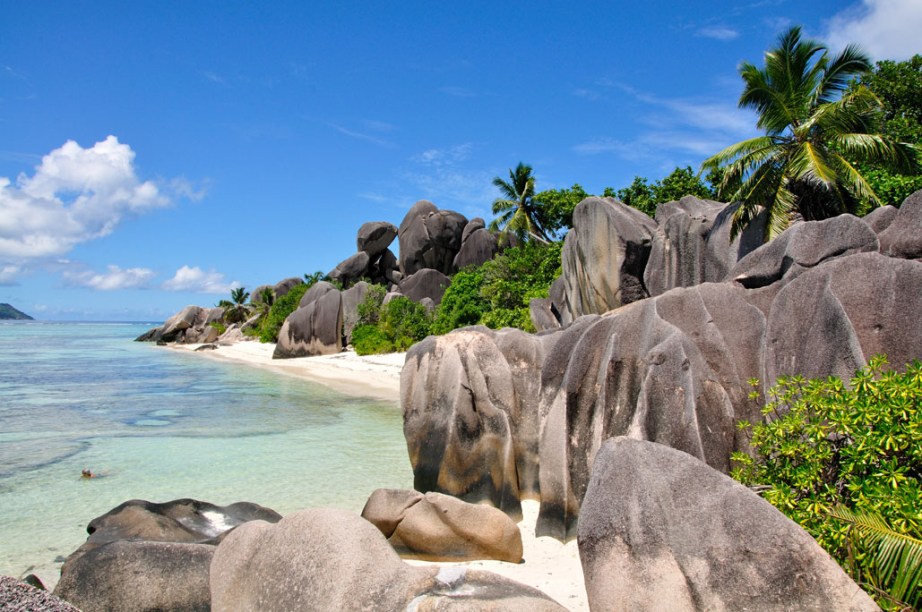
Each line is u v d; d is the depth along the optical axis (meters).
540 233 36.78
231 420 17.14
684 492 4.24
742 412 7.17
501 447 8.97
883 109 17.62
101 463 12.26
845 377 6.42
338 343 38.03
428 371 9.81
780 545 3.85
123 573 5.30
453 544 7.01
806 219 16.30
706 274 15.62
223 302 67.19
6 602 3.18
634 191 26.80
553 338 9.59
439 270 47.22
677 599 3.89
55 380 27.77
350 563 3.79
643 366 7.64
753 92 16.44
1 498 10.10
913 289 6.52
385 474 11.38
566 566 6.84
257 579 4.12
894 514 4.36
